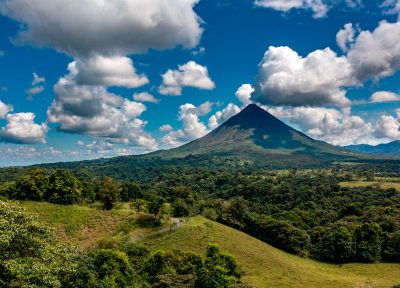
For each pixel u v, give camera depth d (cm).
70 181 10881
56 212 9750
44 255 2748
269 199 17588
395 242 9088
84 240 8744
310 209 14712
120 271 4725
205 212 11806
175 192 14900
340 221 11450
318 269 8181
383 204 13425
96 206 11019
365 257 8881
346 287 6347
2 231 2478
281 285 6375
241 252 8362
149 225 9562
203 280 5216
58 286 2650
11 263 2453
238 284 5141
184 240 8631
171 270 5700
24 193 10331
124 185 16600
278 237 9994
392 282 6794
